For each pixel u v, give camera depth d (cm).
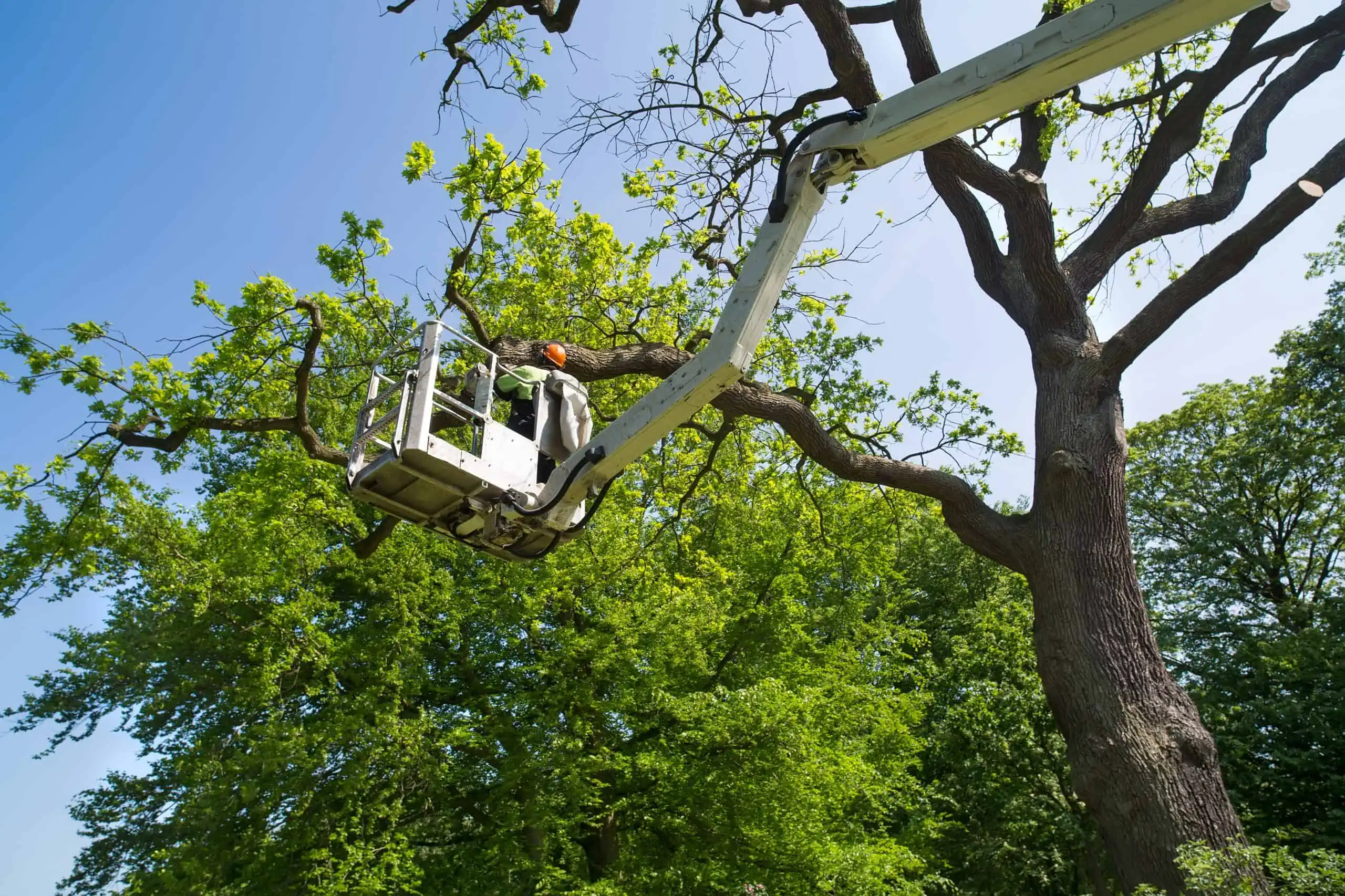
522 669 1608
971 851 2261
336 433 1387
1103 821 730
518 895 1415
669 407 604
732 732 1474
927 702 2030
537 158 902
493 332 1085
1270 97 1082
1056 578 807
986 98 563
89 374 841
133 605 1622
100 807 1653
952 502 902
